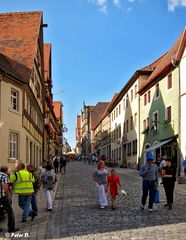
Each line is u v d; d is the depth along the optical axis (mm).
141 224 11703
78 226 11641
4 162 24422
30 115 32438
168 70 37938
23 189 12539
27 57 30938
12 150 25812
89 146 129875
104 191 15516
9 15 36094
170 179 15070
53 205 16578
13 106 26312
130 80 52969
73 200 18188
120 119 65000
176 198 18438
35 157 36688
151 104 43875
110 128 78688
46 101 51094
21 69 29266
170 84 38188
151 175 14320
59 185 26828
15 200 17875
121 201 17484
